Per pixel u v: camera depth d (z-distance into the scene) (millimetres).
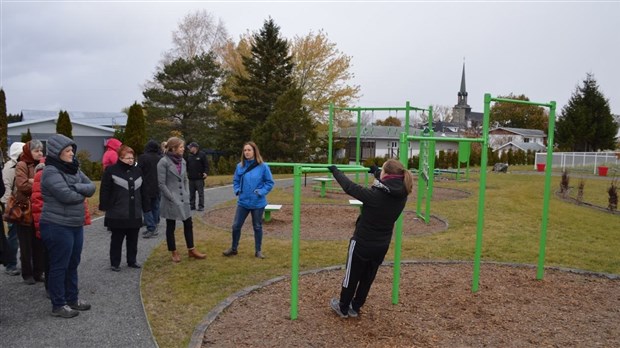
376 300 5523
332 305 5062
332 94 37844
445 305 5406
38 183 5703
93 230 9406
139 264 7004
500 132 66812
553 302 5590
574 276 6707
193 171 12141
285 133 32969
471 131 66562
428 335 4598
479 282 6273
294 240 4836
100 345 4367
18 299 5527
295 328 4699
